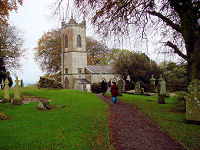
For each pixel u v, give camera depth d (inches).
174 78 1311.5
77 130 269.3
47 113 372.2
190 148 213.0
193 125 308.3
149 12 383.6
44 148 202.7
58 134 247.3
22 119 318.0
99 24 377.7
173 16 412.5
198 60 356.8
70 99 609.6
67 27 2004.2
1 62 1035.9
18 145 205.5
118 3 354.9
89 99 642.8
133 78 1316.4
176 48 412.8
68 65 2018.9
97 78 1962.4
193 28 373.4
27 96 622.8
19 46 1139.3
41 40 2053.4
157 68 1366.9
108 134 258.8
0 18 636.7
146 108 475.8
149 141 237.3
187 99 330.6
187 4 353.7
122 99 674.2
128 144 227.3
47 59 2087.8
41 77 1022.4
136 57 1248.2
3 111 378.3
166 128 290.2
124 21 376.2
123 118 361.4
